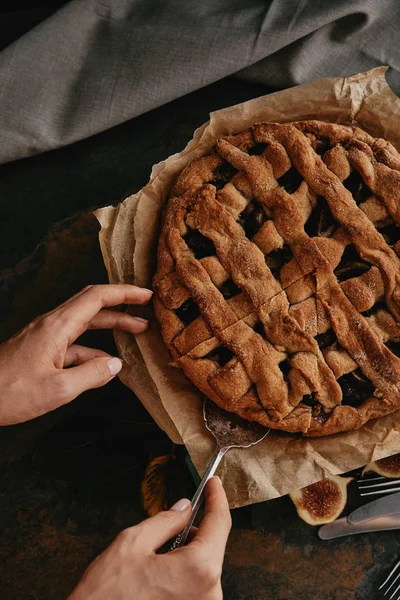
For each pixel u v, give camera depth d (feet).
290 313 2.41
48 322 2.38
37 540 2.68
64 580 2.66
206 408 2.49
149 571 2.14
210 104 2.95
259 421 2.43
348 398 2.44
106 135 2.94
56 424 2.72
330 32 2.86
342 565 2.62
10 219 2.90
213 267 2.46
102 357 2.40
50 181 2.92
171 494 2.67
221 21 2.86
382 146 2.54
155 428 2.70
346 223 2.44
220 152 2.56
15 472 2.72
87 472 2.69
